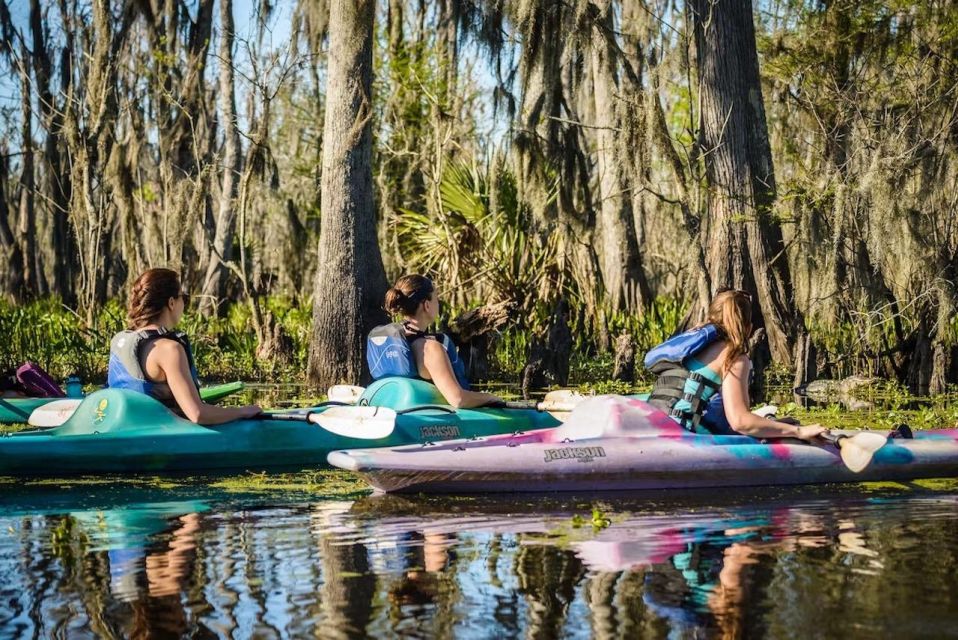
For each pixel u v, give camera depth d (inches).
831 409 362.0
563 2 538.9
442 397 269.3
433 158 665.6
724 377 227.1
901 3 534.0
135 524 185.3
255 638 126.0
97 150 725.9
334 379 470.9
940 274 457.1
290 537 174.7
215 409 251.0
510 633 127.3
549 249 611.2
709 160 510.6
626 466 218.1
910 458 232.8
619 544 168.2
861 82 553.3
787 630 127.3
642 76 648.4
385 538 173.5
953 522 185.3
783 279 518.9
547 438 227.1
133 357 249.1
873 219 456.8
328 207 476.7
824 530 178.5
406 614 133.8
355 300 474.3
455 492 215.9
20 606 137.3
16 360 544.7
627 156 503.8
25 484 228.2
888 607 135.2
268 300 818.2
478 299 620.1
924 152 474.3
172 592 142.7
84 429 249.3
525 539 172.7
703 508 199.9
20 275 1040.8
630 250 702.5
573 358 571.8
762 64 622.8
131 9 791.7
